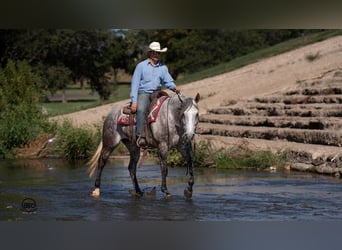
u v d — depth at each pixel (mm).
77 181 11719
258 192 10000
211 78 26828
